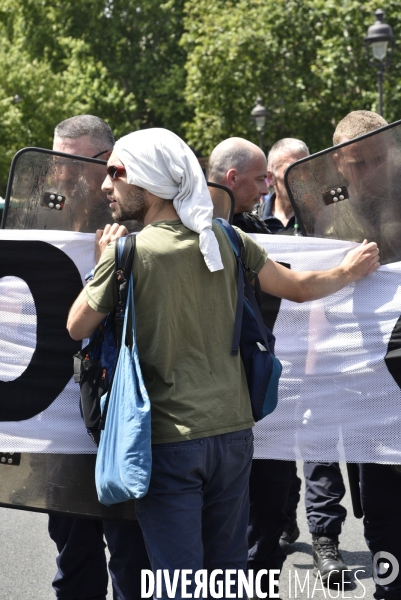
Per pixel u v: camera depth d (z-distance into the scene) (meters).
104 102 30.55
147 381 2.57
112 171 2.66
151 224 2.61
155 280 2.54
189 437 2.51
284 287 2.89
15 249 3.05
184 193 2.62
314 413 3.27
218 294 2.63
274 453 3.28
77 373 2.74
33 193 3.04
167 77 33.12
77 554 3.28
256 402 2.69
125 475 2.43
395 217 3.16
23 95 28.59
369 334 3.23
